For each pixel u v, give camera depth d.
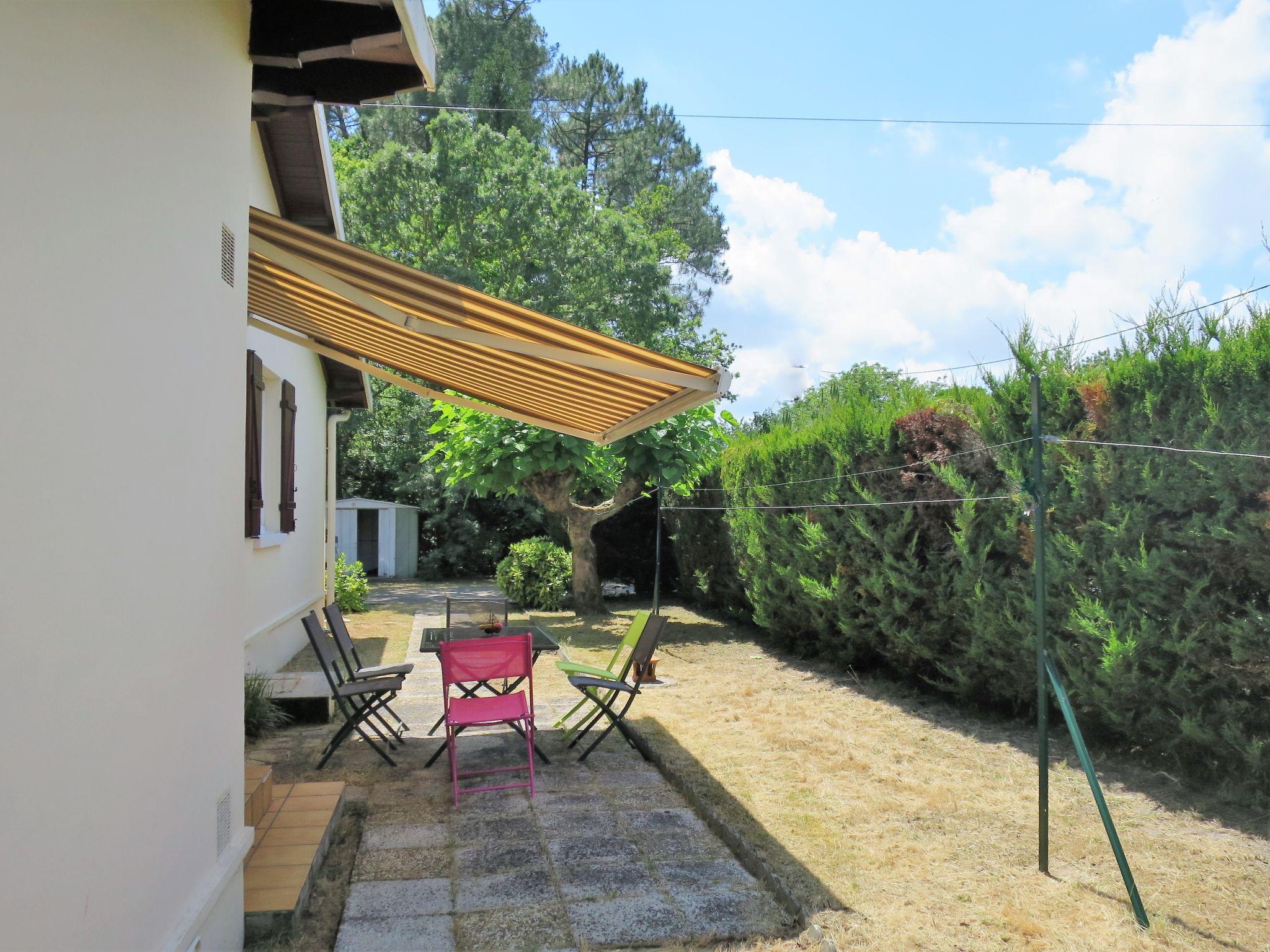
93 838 2.46
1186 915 4.31
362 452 28.25
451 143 24.66
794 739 7.68
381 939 4.04
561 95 34.38
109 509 2.61
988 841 5.31
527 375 6.32
